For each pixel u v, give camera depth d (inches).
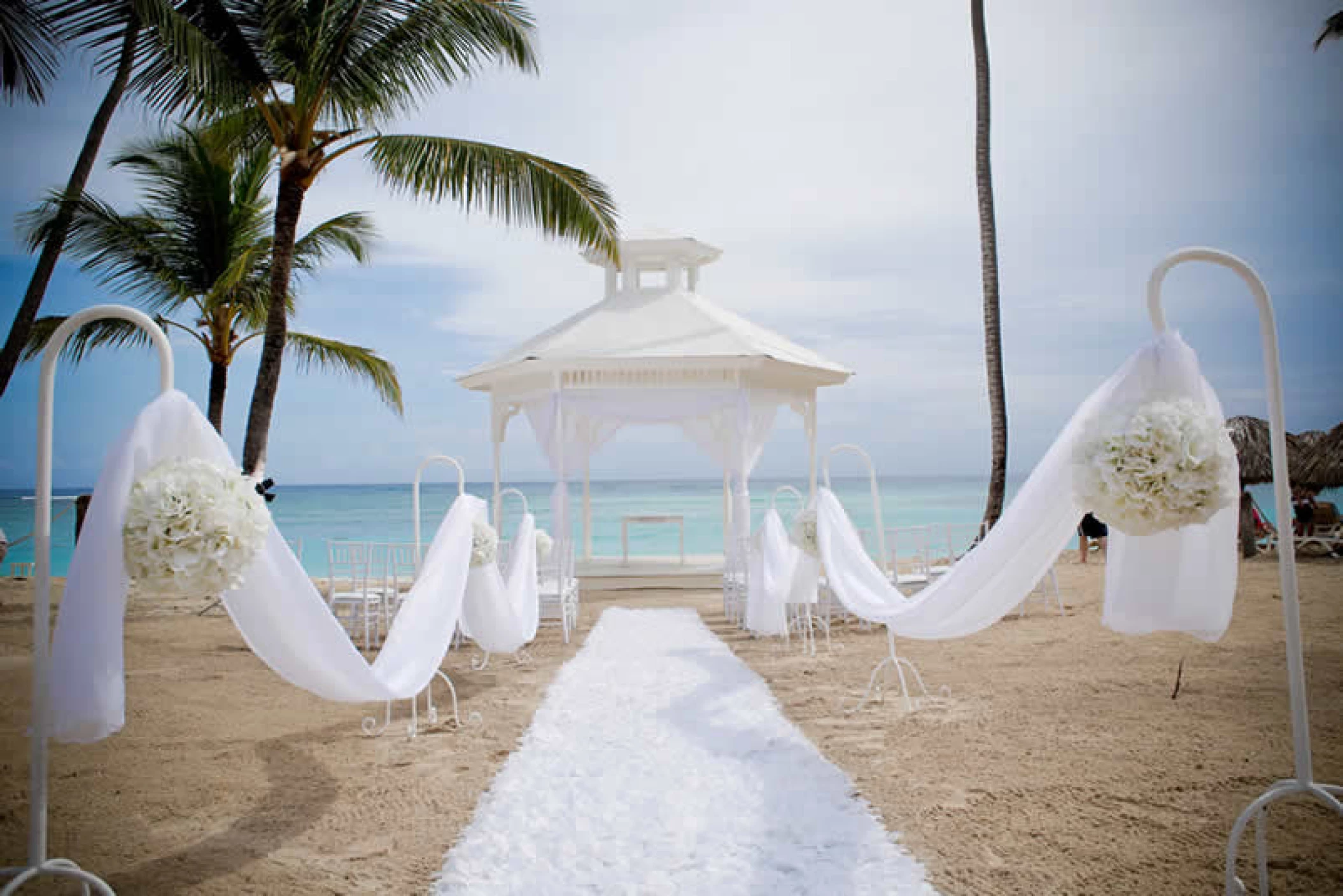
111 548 98.0
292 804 150.6
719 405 465.1
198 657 293.1
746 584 331.9
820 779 156.5
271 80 343.6
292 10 321.1
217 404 553.9
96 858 128.0
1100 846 124.5
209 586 102.2
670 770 164.1
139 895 115.4
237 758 178.4
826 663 267.6
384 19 339.6
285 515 1509.6
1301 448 576.1
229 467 109.5
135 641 324.5
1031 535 126.0
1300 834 126.9
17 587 478.6
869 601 198.1
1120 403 111.9
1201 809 137.7
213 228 513.0
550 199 368.5
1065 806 140.3
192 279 525.3
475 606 252.2
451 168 360.2
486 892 114.7
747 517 466.9
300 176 350.0
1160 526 105.0
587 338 486.9
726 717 201.9
